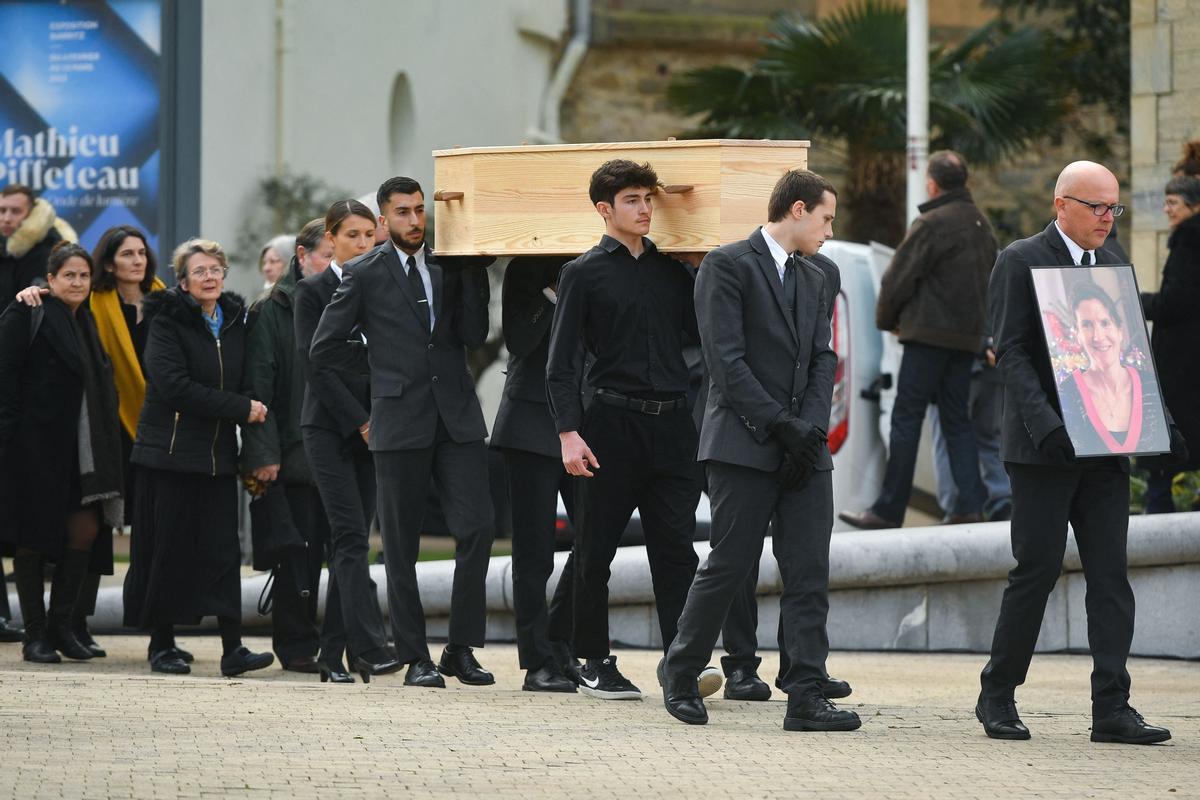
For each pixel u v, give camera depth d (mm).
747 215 18984
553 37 59219
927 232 29594
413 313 20891
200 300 23469
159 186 39844
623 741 16625
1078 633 25875
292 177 43094
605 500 18781
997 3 56906
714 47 60750
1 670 22188
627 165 18453
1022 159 60562
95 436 24453
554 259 20500
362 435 21547
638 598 27281
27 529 23938
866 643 26875
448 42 53031
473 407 21156
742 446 17172
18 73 40156
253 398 23469
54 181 40156
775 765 15500
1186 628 25219
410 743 16266
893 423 30031
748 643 20578
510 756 15688
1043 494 17062
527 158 20109
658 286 18750
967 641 26391
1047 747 16750
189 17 39656
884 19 50812
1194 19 35781
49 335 24219
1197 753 16469
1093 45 55406
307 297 22281
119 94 39938
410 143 50969
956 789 14523
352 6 47250
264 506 23609
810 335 17469
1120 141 58656
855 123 50875
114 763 14961
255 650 26984
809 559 17359
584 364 19766
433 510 40938
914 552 26312
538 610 20688
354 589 21781
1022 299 17203
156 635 23656
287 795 13812
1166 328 26203
